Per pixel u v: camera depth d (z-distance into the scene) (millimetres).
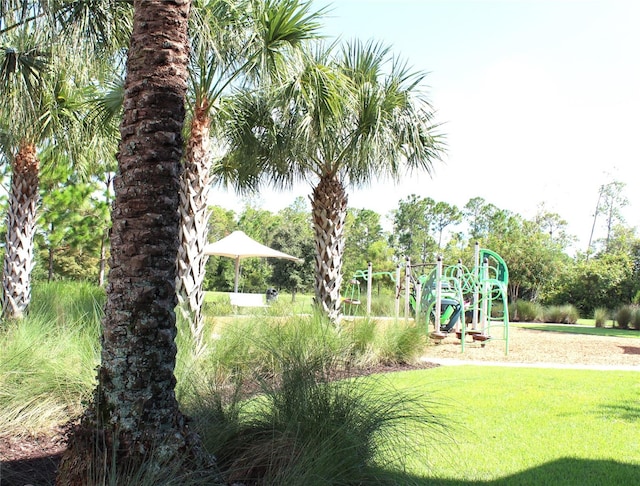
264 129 9273
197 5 6605
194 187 7293
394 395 3705
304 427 3268
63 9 5848
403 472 3213
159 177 2869
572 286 27078
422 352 9141
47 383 4418
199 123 7508
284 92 7887
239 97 8633
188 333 6691
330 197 10055
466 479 3637
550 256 28547
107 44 6434
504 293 11141
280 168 10234
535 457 4168
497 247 29625
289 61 7305
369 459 3141
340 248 10133
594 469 3912
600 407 5910
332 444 3066
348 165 9797
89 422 2805
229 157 10539
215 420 3627
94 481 2574
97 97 8406
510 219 49156
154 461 2678
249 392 4238
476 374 8039
